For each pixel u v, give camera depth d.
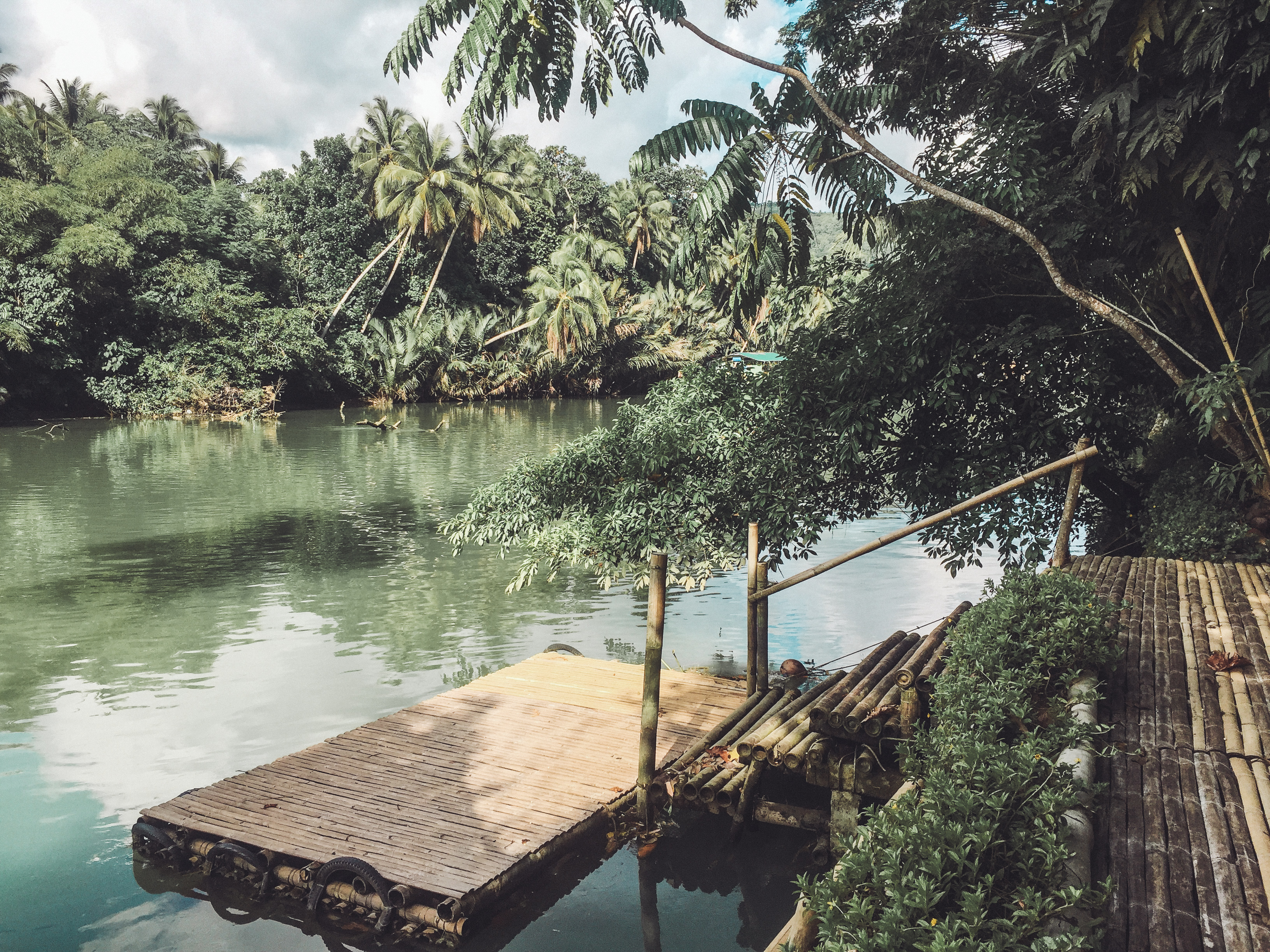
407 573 13.47
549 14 8.98
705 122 9.29
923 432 9.77
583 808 6.15
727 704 7.95
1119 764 3.96
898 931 2.37
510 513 11.23
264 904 5.47
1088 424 8.96
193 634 10.55
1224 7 6.75
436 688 8.86
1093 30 7.24
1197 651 5.30
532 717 7.69
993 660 4.50
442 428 36.97
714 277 9.95
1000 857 2.81
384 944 5.12
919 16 9.48
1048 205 8.27
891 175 9.44
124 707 8.34
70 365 36.38
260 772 6.68
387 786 6.45
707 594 12.49
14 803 6.56
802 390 9.88
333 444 30.67
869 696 5.79
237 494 20.36
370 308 52.03
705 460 10.24
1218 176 7.20
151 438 32.12
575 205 64.69
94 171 38.97
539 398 57.72
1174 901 2.96
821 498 10.18
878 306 9.63
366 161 49.69
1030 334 8.68
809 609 11.69
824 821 6.23
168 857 5.82
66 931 5.15
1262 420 7.96
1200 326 9.10
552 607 11.78
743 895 5.81
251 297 43.69
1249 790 3.70
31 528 16.52
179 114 58.06
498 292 57.72
